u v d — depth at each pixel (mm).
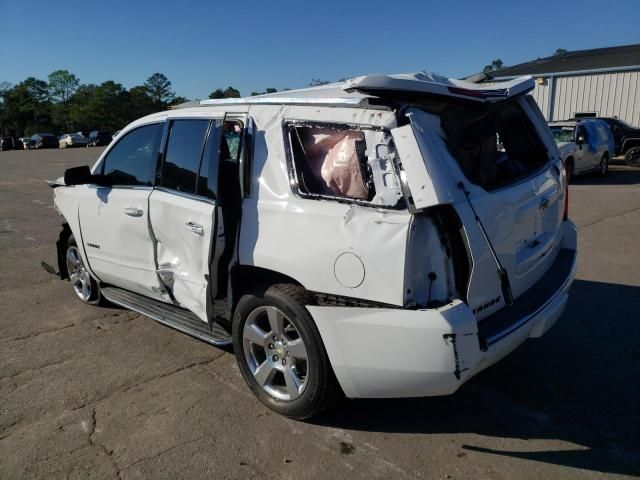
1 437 3359
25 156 38188
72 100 116875
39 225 10445
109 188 4805
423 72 3533
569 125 15555
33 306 5738
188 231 3861
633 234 8312
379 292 2869
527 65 28562
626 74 22109
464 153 3084
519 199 3281
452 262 2873
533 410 3520
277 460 3068
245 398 3742
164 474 2977
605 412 3479
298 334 3279
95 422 3496
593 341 4492
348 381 3076
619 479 2852
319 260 3057
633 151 19297
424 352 2779
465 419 3436
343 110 3117
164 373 4145
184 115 4137
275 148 3379
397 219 2824
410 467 2984
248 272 3555
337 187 3117
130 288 4863
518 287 3369
